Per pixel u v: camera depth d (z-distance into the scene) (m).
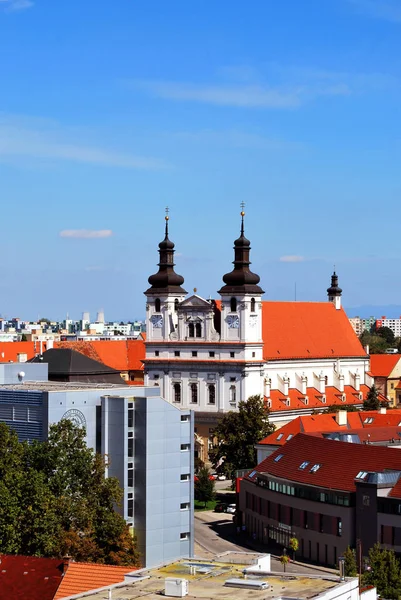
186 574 106.69
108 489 157.00
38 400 169.50
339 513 183.12
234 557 116.19
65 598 100.81
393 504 174.88
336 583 102.75
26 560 122.69
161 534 168.00
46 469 156.25
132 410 168.12
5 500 144.00
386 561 148.62
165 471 168.38
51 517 145.12
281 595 98.19
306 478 193.38
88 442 171.12
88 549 146.00
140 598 98.12
